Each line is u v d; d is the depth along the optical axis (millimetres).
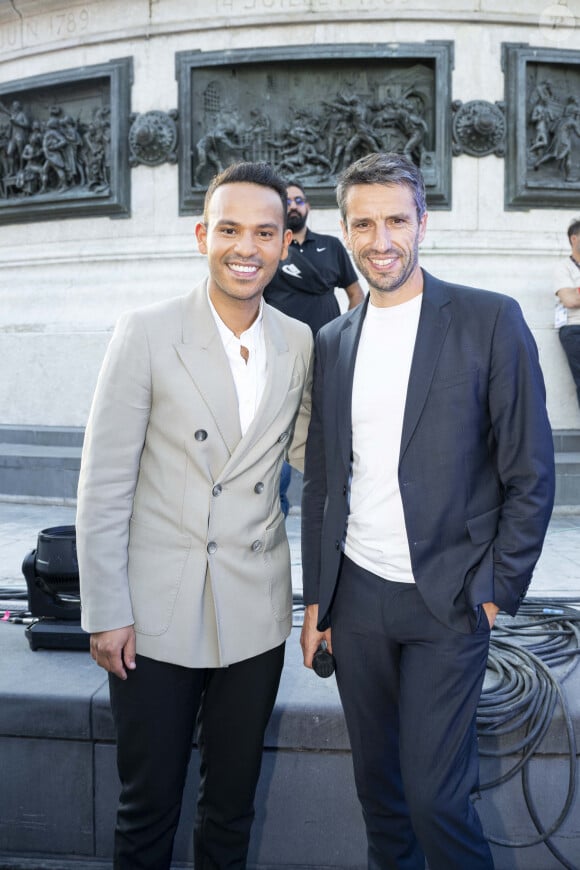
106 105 7918
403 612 1937
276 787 2561
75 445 7402
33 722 2576
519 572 1826
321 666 2107
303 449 2369
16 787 2609
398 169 1888
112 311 7656
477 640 1898
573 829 2494
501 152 7359
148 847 1998
